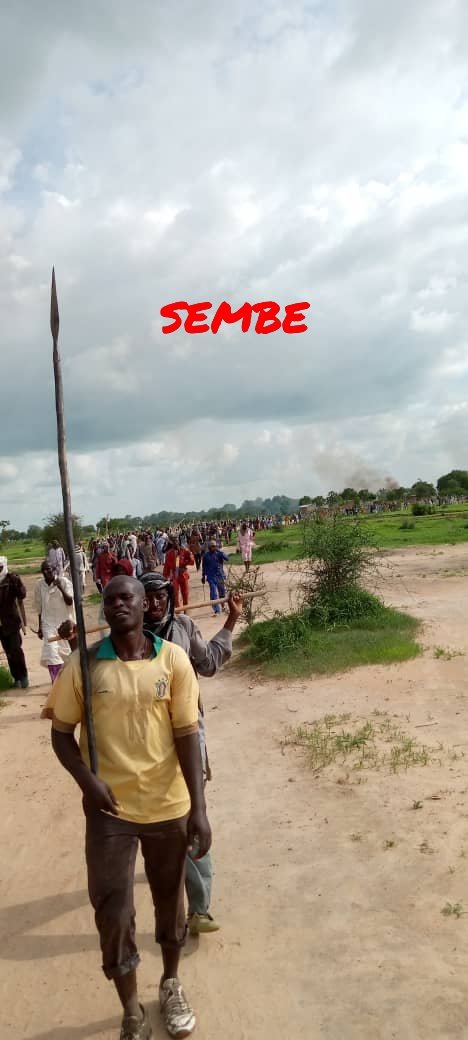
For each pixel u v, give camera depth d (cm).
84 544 3741
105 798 307
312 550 1166
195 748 324
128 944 315
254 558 2816
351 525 1202
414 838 482
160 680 318
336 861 464
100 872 312
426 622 1184
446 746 644
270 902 427
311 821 524
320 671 922
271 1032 326
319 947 382
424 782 569
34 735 798
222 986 359
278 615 1114
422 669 905
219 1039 324
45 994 365
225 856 488
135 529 6044
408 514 6234
